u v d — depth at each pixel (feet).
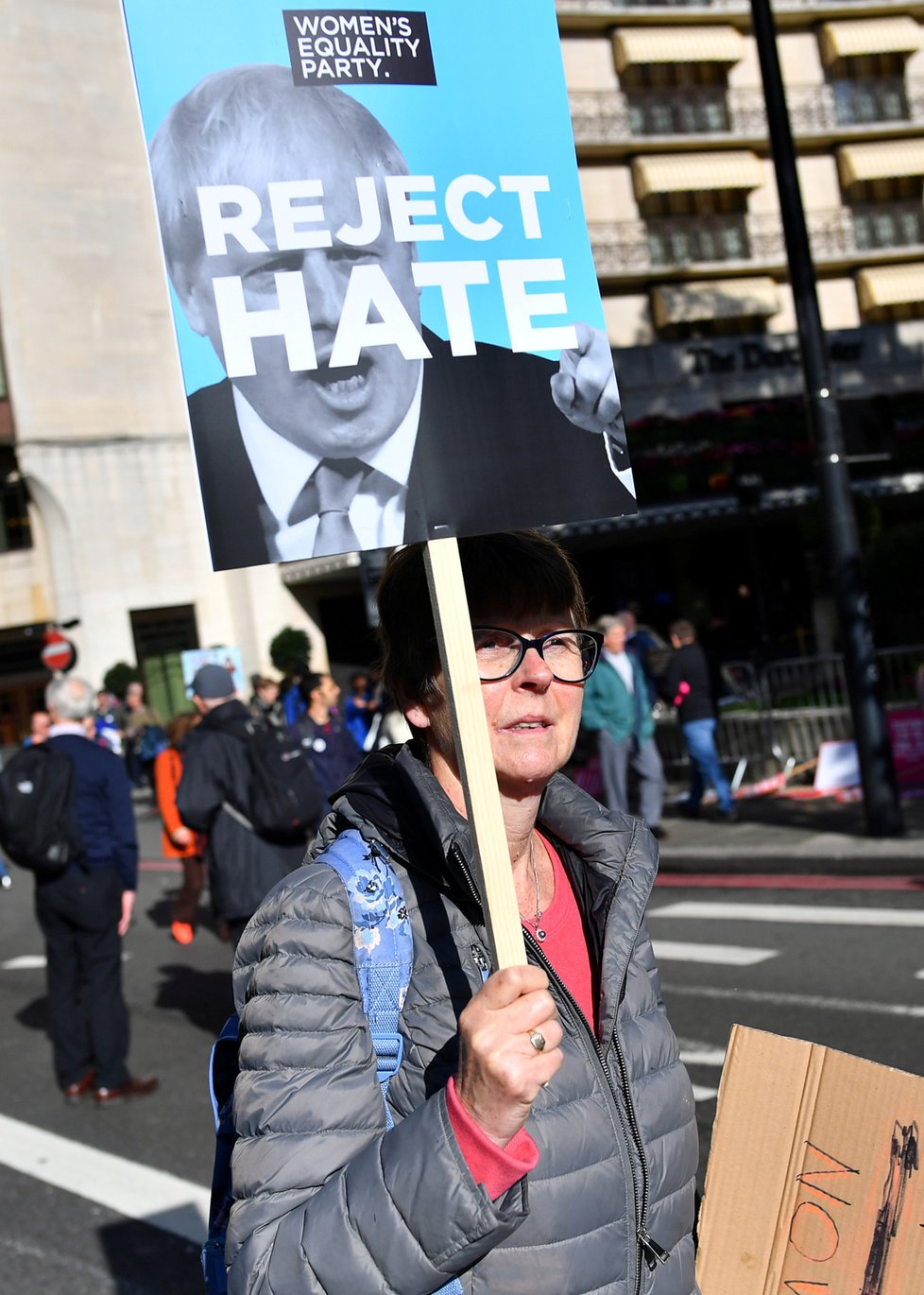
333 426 4.93
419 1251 4.22
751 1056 5.63
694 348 113.39
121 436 108.17
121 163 110.32
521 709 5.36
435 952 4.98
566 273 5.36
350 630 108.99
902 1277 5.24
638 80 114.83
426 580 5.43
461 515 5.05
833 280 122.01
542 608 5.43
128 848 20.44
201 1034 24.00
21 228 106.01
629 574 114.32
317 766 25.34
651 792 37.17
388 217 5.10
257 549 4.80
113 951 20.54
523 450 5.19
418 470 5.02
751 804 40.65
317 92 5.05
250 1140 4.67
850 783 39.50
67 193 107.96
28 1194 16.88
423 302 5.11
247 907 19.26
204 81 4.89
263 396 4.86
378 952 4.95
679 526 103.96
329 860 5.11
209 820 19.36
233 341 4.84
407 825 5.10
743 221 117.70
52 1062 23.71
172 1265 14.25
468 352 5.16
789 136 31.94
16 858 19.84
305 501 4.87
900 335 119.03
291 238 4.95
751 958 23.94
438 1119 4.30
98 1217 15.81
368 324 5.02
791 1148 5.48
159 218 4.79
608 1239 4.93
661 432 100.58
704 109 115.96
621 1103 5.15
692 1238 5.40
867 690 31.94
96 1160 17.85
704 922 27.81
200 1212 15.66
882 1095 5.32
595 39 114.01
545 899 5.71
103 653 106.11
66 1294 13.79
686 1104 5.46
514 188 5.32
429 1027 4.88
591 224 113.80
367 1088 4.73
